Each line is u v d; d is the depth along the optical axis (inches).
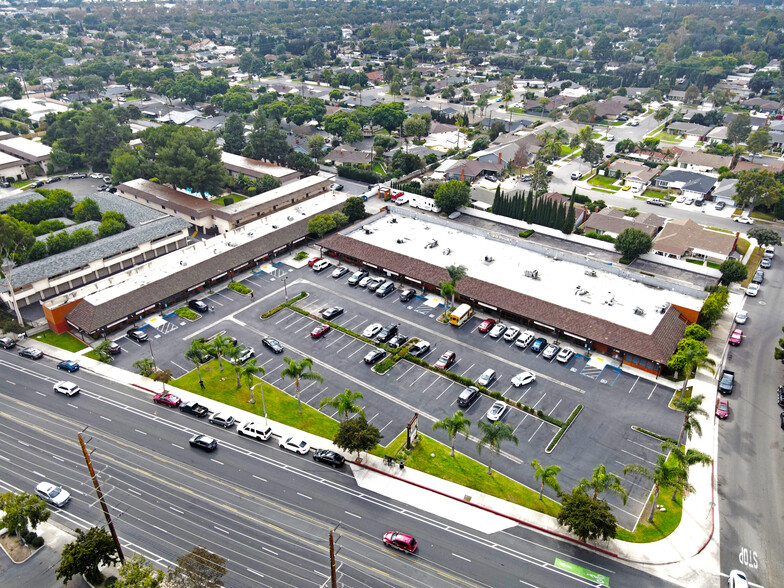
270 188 6579.7
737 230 5880.9
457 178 7121.1
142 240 5098.4
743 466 2938.0
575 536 2539.4
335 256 5147.6
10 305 4382.4
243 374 3272.6
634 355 3671.3
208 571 2219.5
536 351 3873.0
